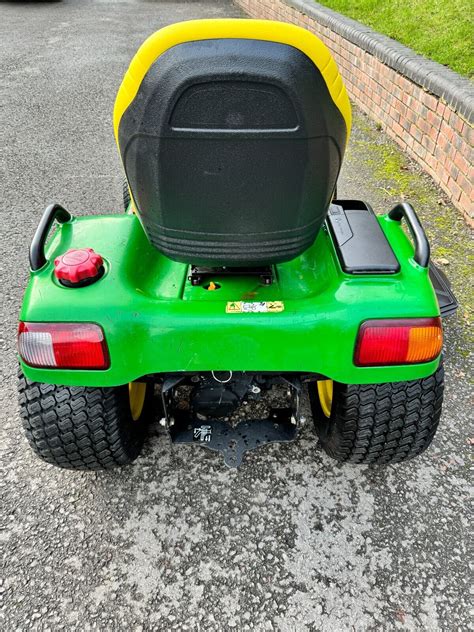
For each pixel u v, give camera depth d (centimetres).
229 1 1105
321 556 166
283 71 106
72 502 181
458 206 353
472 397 219
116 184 405
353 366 146
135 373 148
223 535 172
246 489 186
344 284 146
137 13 1015
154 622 150
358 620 150
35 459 196
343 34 534
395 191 380
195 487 186
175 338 143
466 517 176
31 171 427
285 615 151
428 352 145
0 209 370
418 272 150
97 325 141
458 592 156
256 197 123
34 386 154
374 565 163
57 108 560
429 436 166
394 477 189
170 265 167
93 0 1161
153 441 203
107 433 162
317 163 121
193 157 116
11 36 855
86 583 159
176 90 107
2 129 509
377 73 470
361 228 164
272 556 166
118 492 185
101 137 491
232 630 148
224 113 110
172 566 163
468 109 331
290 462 195
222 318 142
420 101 399
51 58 733
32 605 153
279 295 152
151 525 175
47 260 154
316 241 171
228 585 158
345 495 183
